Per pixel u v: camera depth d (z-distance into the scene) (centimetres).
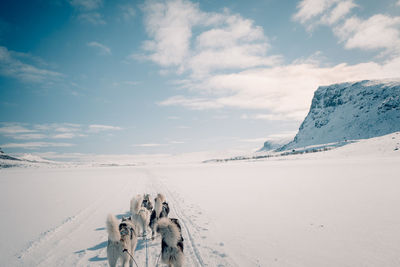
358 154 6475
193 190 1683
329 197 1160
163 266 523
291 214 882
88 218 953
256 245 604
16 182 2677
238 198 1273
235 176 2689
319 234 655
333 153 7494
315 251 546
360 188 1379
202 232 736
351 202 1028
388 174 2012
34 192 1759
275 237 653
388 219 758
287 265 486
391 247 542
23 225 852
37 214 1027
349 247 556
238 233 704
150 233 785
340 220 771
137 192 1700
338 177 1986
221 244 625
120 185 2211
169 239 461
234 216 899
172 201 1309
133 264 538
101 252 608
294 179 2030
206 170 4362
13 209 1136
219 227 774
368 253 518
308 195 1245
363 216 805
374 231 654
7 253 602
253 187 1669
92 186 2152
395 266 455
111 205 1221
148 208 952
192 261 539
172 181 2434
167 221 476
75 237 723
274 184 1769
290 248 572
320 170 2811
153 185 2127
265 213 918
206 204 1162
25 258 572
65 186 2178
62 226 834
